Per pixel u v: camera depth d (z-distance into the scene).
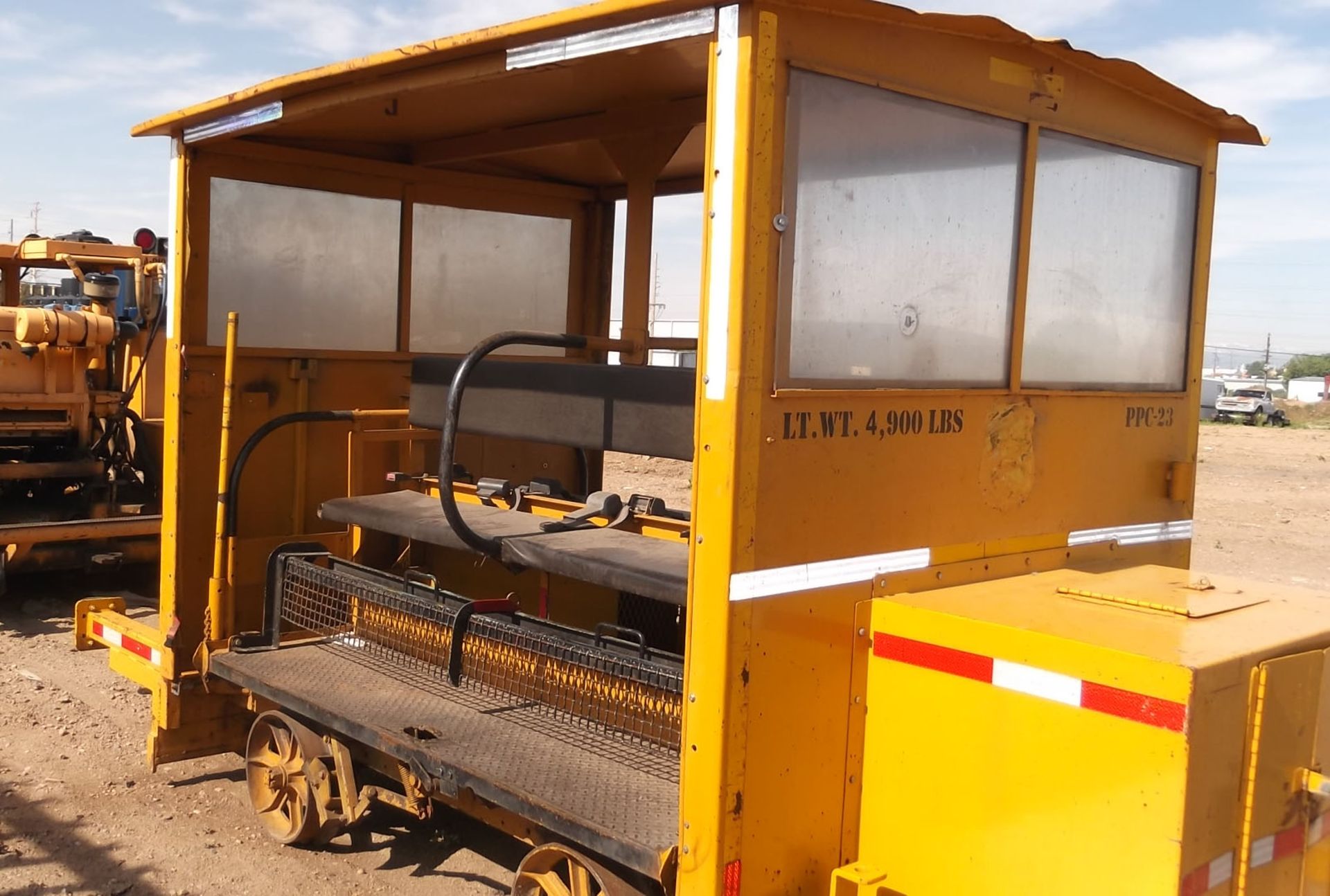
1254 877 2.49
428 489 4.79
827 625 2.84
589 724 3.59
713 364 2.63
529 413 4.08
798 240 2.69
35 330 8.33
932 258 3.05
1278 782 2.51
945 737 2.74
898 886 2.85
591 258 6.11
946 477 3.11
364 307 5.26
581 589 4.25
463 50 3.19
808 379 2.75
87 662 6.89
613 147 4.61
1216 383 40.66
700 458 2.65
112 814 4.62
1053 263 3.40
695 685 2.68
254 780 4.57
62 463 8.49
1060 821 2.51
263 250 4.91
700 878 2.67
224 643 4.54
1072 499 3.53
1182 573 3.32
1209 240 3.97
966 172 3.12
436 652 4.11
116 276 9.60
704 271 2.65
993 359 3.25
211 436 4.77
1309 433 31.06
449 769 3.29
